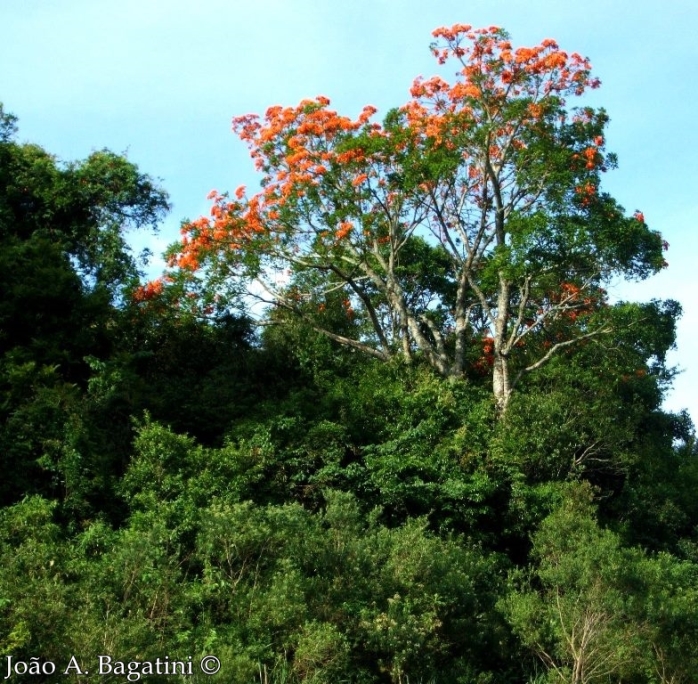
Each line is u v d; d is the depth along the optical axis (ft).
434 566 49.83
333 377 80.69
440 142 78.95
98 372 60.23
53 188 72.95
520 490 66.33
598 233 74.95
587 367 88.07
